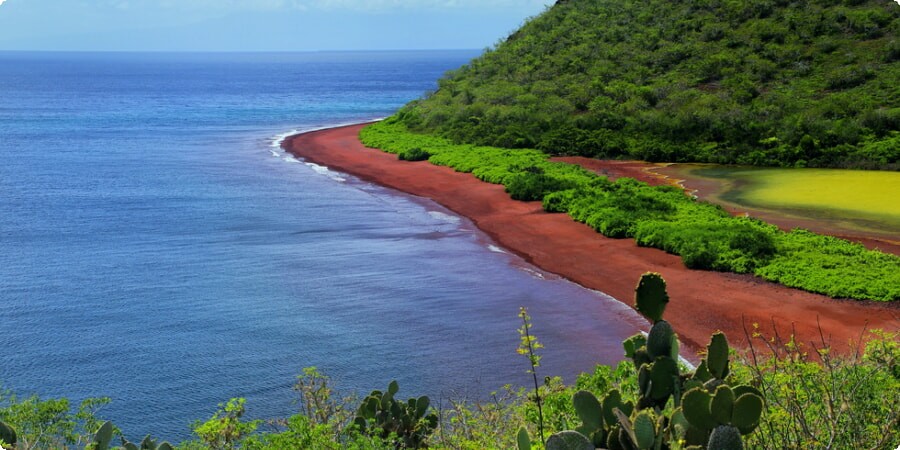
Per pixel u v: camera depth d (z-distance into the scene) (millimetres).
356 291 27047
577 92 68750
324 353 21000
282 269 29984
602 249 31969
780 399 7512
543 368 19922
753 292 25422
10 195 45406
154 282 28109
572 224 36281
